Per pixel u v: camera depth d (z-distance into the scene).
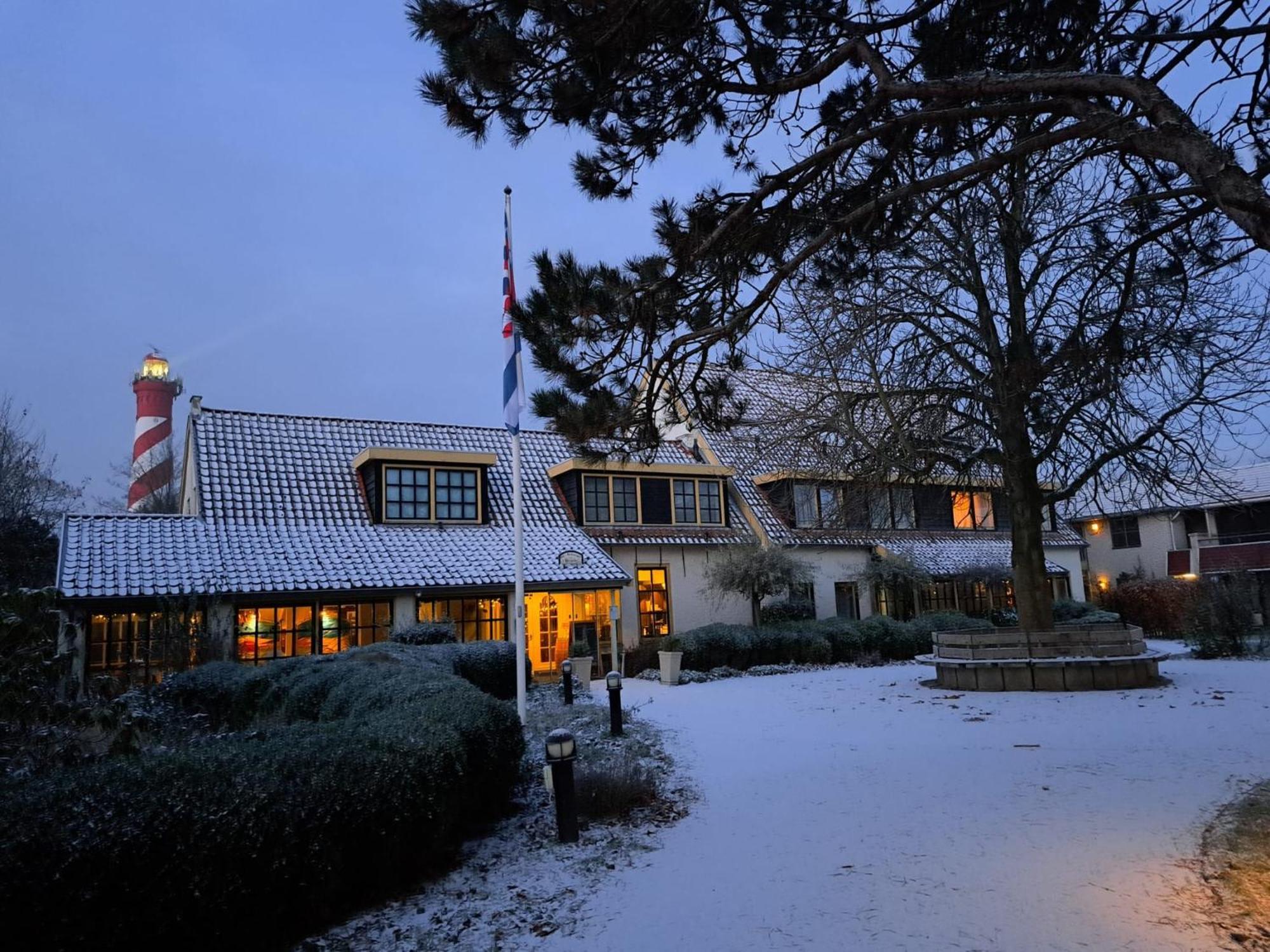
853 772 7.96
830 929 4.21
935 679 16.05
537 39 5.20
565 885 5.31
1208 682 13.77
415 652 13.50
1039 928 4.05
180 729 9.17
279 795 4.49
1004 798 6.63
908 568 23.67
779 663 20.03
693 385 7.50
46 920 3.46
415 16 5.08
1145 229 8.59
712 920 4.49
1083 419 11.99
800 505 24.91
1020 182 9.64
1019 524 14.82
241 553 16.83
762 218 6.41
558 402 6.34
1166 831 5.53
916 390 12.77
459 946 4.40
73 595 14.17
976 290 13.35
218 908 4.02
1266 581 26.09
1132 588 27.22
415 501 20.02
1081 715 10.83
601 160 6.33
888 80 5.45
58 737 6.39
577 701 15.03
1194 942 3.81
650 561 22.05
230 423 20.56
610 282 6.34
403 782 5.27
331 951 4.37
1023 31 6.20
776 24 5.90
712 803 7.16
